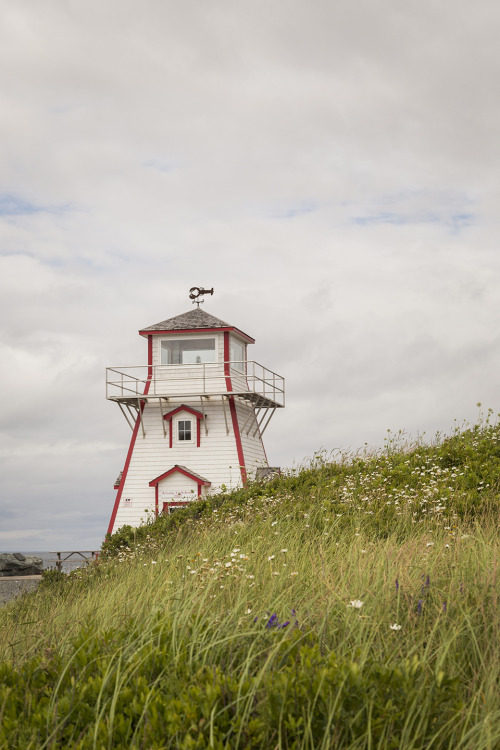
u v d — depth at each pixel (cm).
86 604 1002
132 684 505
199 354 3972
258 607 688
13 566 3794
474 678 493
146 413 3953
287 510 1641
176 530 2006
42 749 430
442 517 1307
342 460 2308
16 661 643
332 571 849
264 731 422
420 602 624
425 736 430
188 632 586
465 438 2083
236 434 3872
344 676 441
